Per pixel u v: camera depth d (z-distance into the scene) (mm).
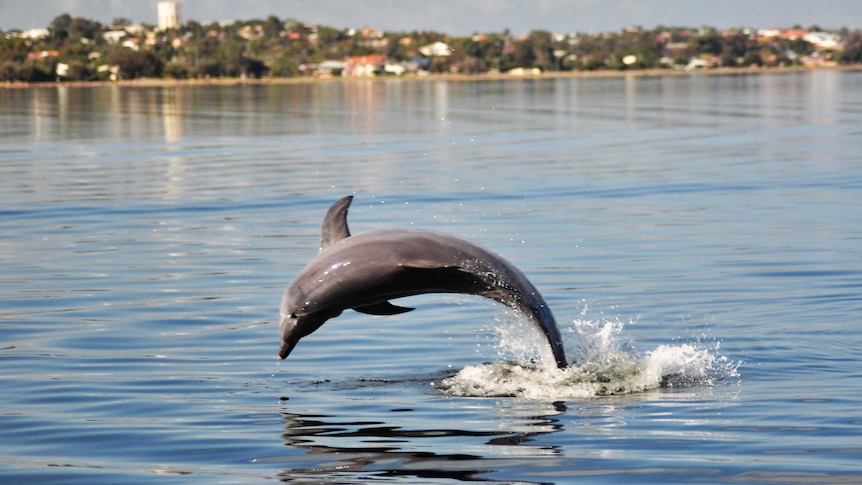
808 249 23953
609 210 30656
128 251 25047
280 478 10828
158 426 12648
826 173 38750
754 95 116625
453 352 16031
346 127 71375
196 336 17219
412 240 12734
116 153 51562
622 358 15375
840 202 31328
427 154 49688
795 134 58094
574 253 24094
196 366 15461
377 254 12633
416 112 91938
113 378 14820
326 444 11883
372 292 12703
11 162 46844
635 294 19812
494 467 11008
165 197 34406
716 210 30359
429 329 17375
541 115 84562
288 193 35188
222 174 41406
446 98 125625
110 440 12156
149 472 11094
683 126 67625
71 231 28000
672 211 30297
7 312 18984
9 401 13727
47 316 18656
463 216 29781
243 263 23469
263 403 13578
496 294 12672
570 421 12555
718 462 11008
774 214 29359
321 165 44750
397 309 13453
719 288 20203
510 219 29156
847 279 20625
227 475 10953
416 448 11664
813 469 10734
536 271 22141
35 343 16828
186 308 19188
